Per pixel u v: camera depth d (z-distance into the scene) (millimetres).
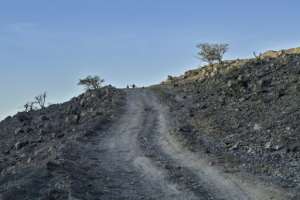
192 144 37250
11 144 59219
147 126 49688
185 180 25266
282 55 75062
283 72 57938
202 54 108188
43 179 23578
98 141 41844
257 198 21031
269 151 32750
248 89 55562
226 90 59312
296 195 21109
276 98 48656
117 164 30953
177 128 44875
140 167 29609
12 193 21016
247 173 26266
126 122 53812
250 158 30750
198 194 22203
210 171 27297
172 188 23688
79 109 78875
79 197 20781
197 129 44531
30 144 52938
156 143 39406
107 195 22453
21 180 23594
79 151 35719
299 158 30016
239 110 48281
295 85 51062
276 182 23812
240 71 69125
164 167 29031
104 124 52594
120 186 24516
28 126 73688
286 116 41438
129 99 78000
